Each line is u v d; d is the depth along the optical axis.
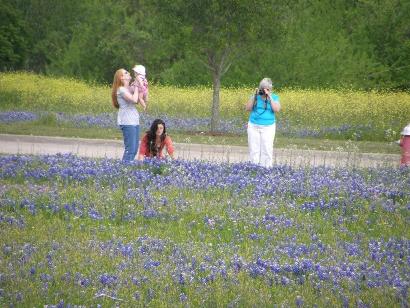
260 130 62.34
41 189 49.19
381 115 115.75
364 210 45.56
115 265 32.12
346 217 44.34
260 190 49.38
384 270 33.00
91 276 30.41
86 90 152.75
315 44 186.25
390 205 46.81
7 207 43.56
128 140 61.00
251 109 62.59
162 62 199.62
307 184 51.41
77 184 51.00
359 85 180.12
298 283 31.14
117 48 198.12
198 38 102.94
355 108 120.06
